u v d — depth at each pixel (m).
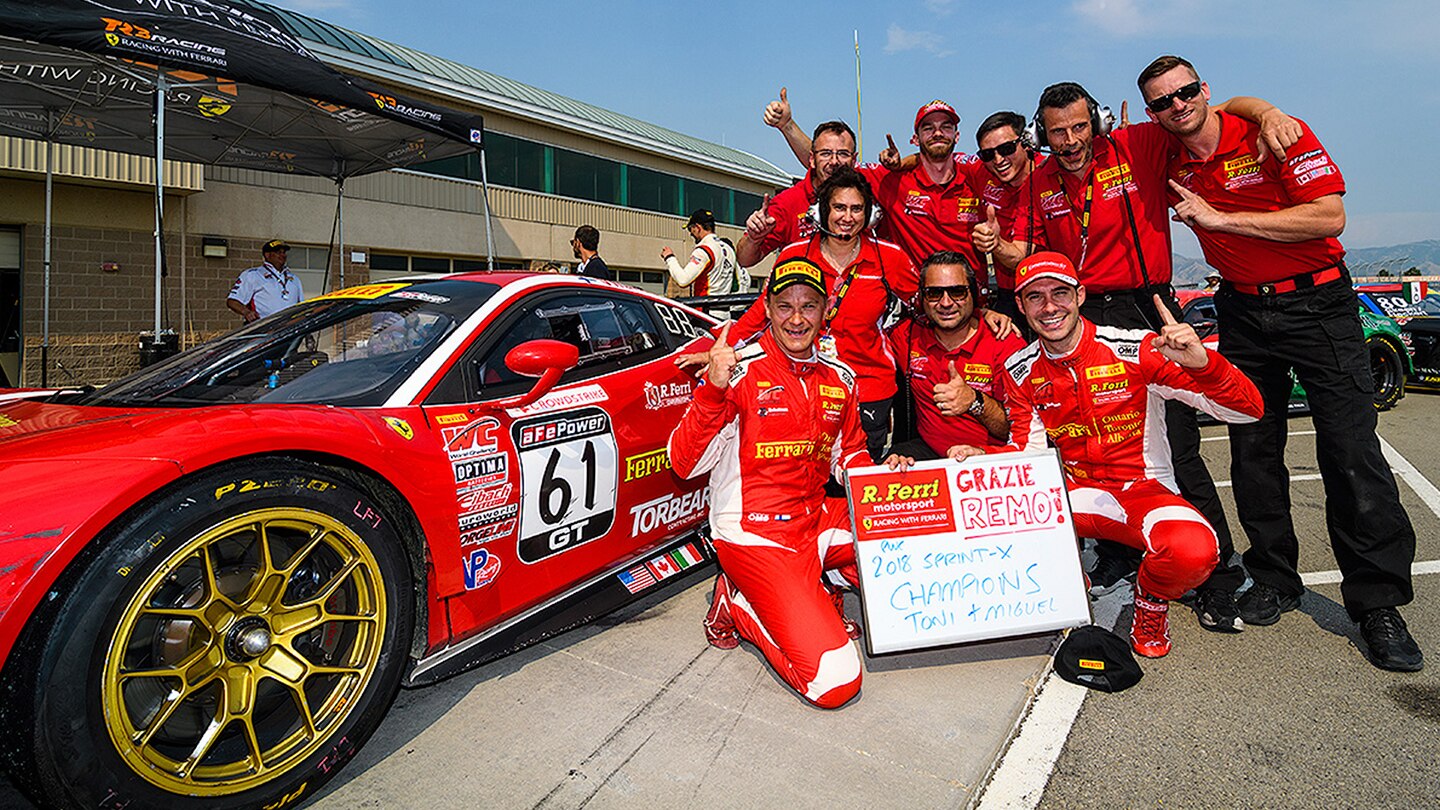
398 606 1.83
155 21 4.32
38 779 1.35
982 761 1.88
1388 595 2.41
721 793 1.77
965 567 2.38
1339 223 2.38
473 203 13.70
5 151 7.84
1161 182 2.90
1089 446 2.60
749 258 3.66
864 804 1.72
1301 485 4.84
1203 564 2.27
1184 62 2.57
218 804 1.55
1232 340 2.81
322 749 1.71
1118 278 3.00
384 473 1.84
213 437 1.58
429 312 2.38
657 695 2.24
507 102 14.06
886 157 3.41
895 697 2.21
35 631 1.36
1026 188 3.20
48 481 1.44
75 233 8.91
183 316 9.77
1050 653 2.49
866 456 2.60
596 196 16.72
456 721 2.12
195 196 9.84
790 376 2.35
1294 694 2.23
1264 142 2.50
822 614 2.20
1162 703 2.18
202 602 1.64
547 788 1.80
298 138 6.98
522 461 2.22
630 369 2.76
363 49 12.05
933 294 2.92
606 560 2.57
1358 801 1.74
